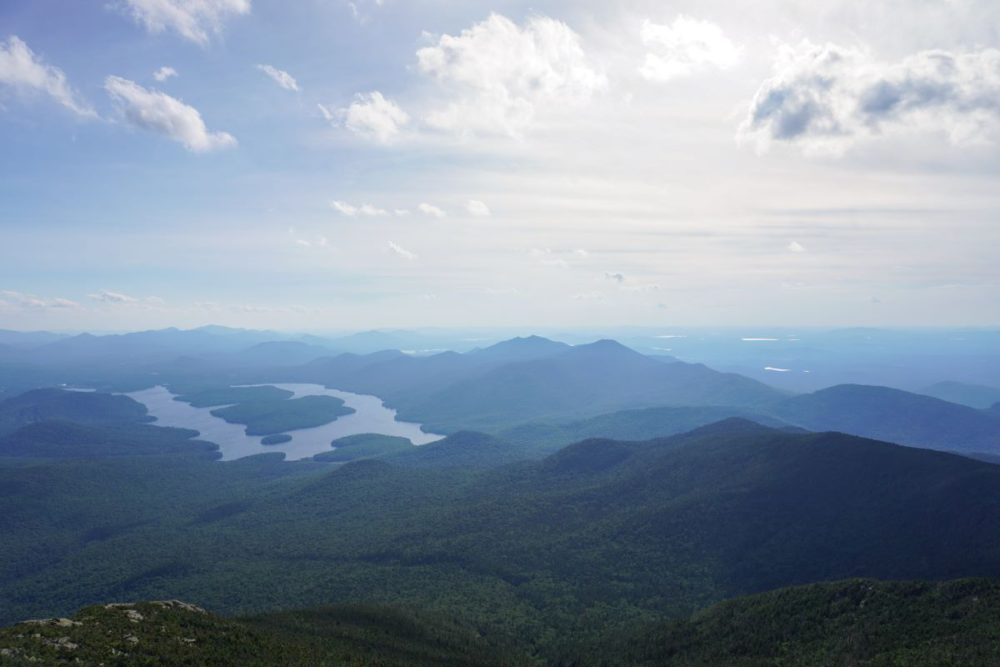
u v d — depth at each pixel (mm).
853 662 93812
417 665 104875
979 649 85875
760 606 124438
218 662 80062
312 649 97062
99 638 76938
